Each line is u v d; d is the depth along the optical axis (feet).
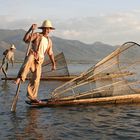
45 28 43.42
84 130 32.30
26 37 42.75
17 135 30.09
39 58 43.32
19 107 44.16
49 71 91.50
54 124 34.60
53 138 29.35
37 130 31.96
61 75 91.04
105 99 47.24
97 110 42.70
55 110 42.29
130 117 38.65
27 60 42.73
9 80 92.02
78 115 39.47
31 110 42.14
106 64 50.52
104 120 36.91
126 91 49.21
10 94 58.95
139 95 48.67
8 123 34.65
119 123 35.53
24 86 74.95
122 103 48.01
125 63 52.13
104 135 30.60
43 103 44.83
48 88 70.95
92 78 49.55
